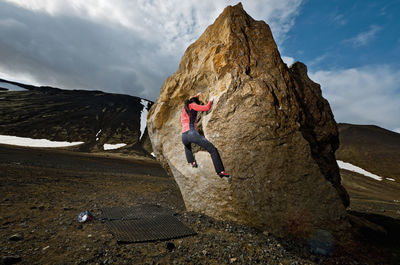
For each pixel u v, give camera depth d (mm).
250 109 4027
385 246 3830
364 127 62750
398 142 51656
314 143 5234
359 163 44531
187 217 4395
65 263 2414
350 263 3207
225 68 4324
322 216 3732
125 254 2750
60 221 3760
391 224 5668
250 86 4070
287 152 3943
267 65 4473
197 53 5395
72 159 21547
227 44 4453
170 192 7988
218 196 4363
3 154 16141
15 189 5582
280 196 3898
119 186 8422
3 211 3920
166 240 3293
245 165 4047
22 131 45875
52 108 65625
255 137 4004
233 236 3633
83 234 3283
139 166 26875
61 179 8227
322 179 3848
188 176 4844
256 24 5094
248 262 2852
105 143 51156
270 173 3945
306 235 3719
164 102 5656
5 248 2600
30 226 3404
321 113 5668
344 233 3662
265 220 3936
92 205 5082
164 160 6035
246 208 4090
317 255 3377
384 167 41031
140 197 6613
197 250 3043
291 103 4234
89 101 82750
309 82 6238
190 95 5289
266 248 3342
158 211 4898
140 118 78062
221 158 4148
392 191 27484
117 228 3553
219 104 4176
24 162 12992
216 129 4184
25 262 2363
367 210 8867
